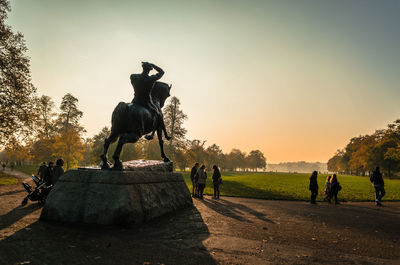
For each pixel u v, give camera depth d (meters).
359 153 64.56
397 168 54.56
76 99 47.12
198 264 3.69
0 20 18.81
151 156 38.16
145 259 3.83
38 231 5.22
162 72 7.52
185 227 6.01
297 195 14.80
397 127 46.12
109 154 33.28
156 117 8.09
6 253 3.90
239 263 3.77
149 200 6.84
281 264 3.77
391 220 7.65
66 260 3.69
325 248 4.66
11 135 19.61
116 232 5.36
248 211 8.72
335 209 9.71
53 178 8.61
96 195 6.14
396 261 4.06
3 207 8.05
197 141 66.81
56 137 37.31
